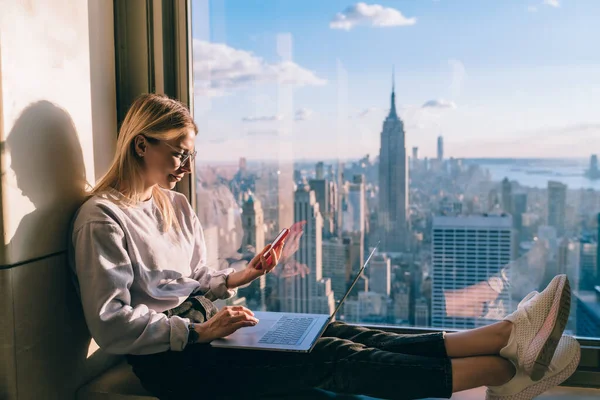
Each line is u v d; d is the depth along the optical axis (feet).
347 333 5.15
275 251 5.48
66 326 5.06
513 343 4.59
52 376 4.87
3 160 4.33
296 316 5.45
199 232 5.81
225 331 4.59
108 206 4.76
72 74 5.23
